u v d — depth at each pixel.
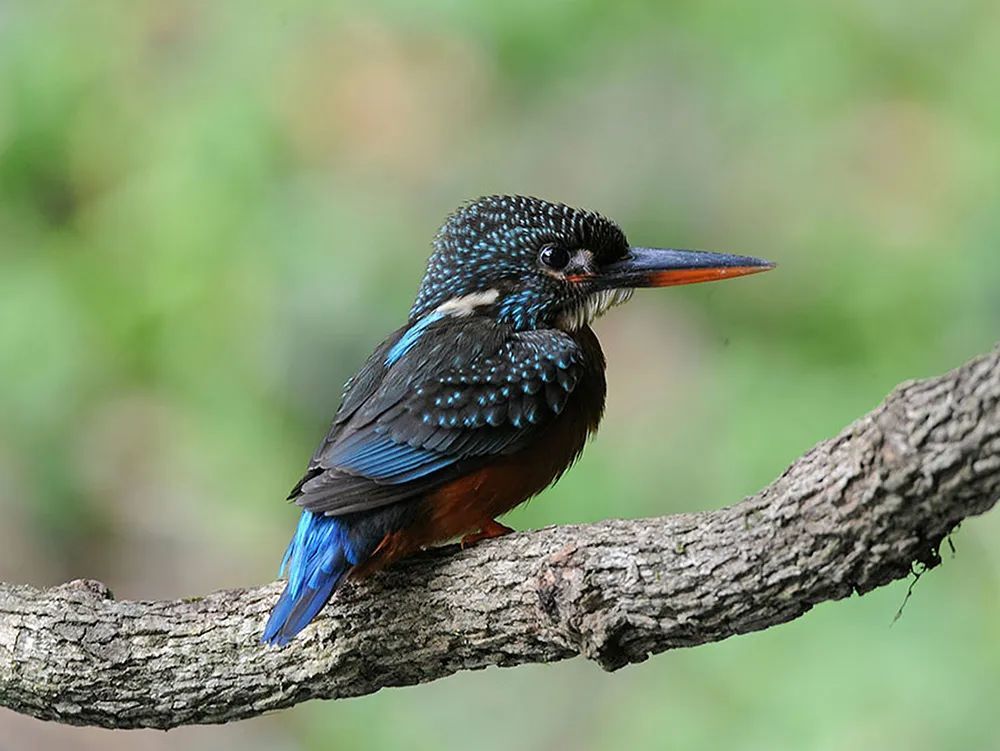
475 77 14.20
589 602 5.89
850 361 12.72
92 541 12.94
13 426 12.72
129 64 13.74
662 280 7.83
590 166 13.81
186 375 12.84
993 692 10.22
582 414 7.48
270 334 12.72
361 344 12.63
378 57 14.05
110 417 12.91
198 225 12.95
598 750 10.92
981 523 10.99
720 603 5.66
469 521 7.06
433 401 7.01
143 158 13.36
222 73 13.74
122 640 6.91
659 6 13.88
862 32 13.68
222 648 6.84
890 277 12.93
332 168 13.80
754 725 10.44
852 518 5.26
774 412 12.06
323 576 6.53
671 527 5.85
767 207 13.48
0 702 7.22
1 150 13.40
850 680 10.35
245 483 12.83
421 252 13.17
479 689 11.69
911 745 10.11
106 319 12.87
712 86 13.79
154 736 12.45
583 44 13.96
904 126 13.53
